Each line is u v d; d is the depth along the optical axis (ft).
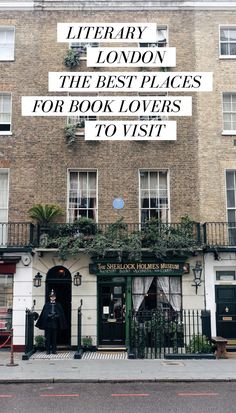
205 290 59.16
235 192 63.26
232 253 60.08
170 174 62.69
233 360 48.14
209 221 61.67
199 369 42.65
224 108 64.95
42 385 37.35
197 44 65.21
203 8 65.67
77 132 63.46
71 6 65.67
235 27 65.67
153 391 34.76
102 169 62.69
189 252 59.41
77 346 56.08
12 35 65.46
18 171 62.44
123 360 48.62
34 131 63.31
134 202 62.03
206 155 63.00
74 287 59.11
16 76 64.49
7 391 35.06
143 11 65.46
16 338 58.08
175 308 59.47
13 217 61.46
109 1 65.41
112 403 30.81
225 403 30.63
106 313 59.57
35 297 58.95
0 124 64.08
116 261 59.11
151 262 59.36
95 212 62.59
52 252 59.47
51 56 65.05
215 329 58.49
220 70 64.90
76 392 34.58
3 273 59.11
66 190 62.28
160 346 50.44
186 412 28.09
